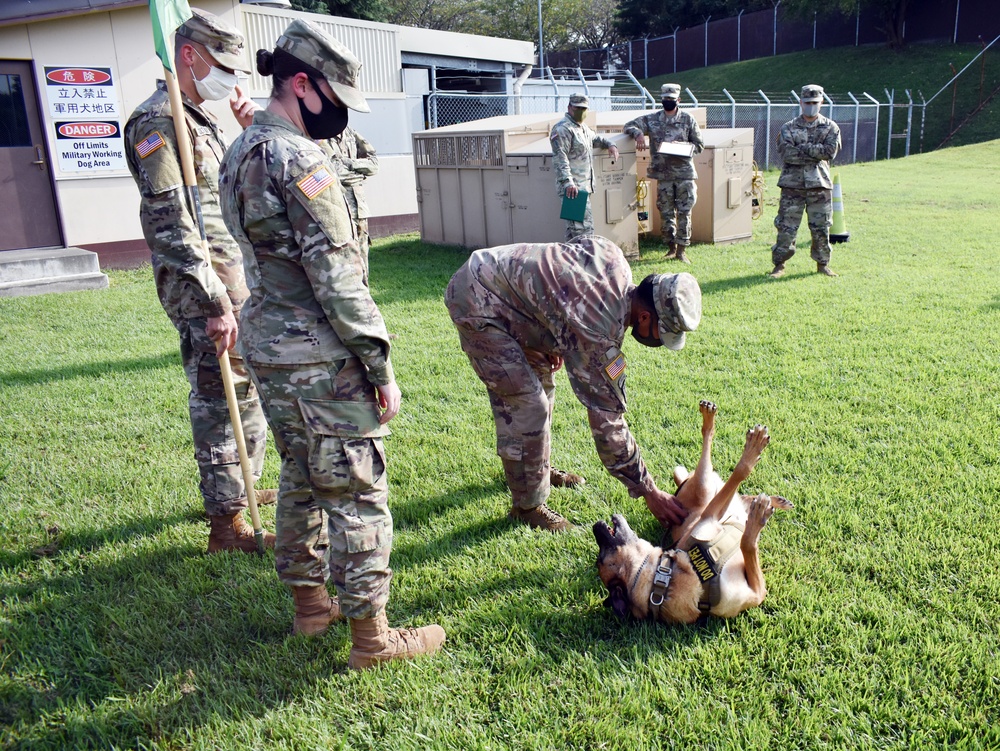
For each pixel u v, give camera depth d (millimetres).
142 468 4457
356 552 2596
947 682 2545
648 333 2906
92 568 3439
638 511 3764
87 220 11172
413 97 14453
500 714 2512
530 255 3160
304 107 2479
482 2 47844
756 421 4734
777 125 27297
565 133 8945
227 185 2449
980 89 31531
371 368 2486
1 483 4293
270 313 2475
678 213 10094
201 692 2662
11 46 10273
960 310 7145
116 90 11109
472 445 4598
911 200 15422
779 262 8938
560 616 2980
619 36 56594
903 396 5016
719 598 2783
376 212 14008
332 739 2412
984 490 3732
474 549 3475
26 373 6250
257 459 3670
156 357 6699
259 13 12680
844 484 3854
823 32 41969
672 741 2348
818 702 2477
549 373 3766
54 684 2711
